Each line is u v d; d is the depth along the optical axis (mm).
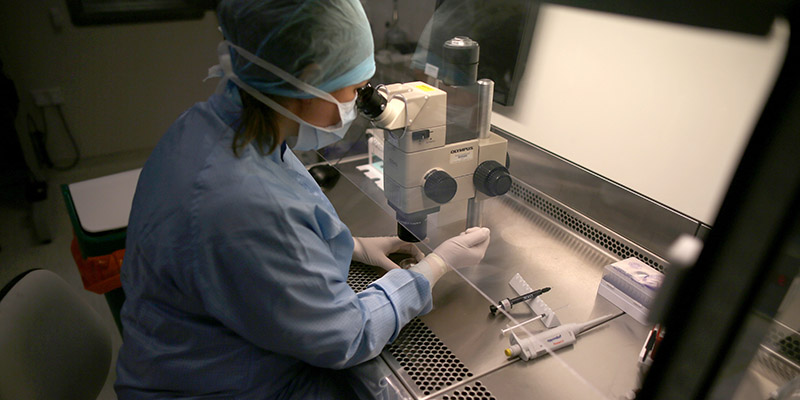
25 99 2992
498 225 1069
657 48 733
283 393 893
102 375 1145
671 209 818
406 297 952
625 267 881
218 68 848
